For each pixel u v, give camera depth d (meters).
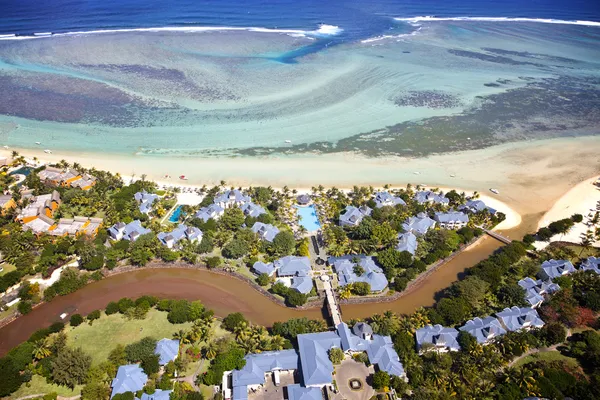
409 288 146.12
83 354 112.88
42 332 121.38
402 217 173.62
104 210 180.00
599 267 149.88
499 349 119.00
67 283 140.50
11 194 184.38
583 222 182.75
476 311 131.25
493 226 180.12
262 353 115.00
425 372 110.50
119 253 152.88
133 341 122.00
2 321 129.38
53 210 180.00
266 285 144.12
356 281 142.50
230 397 106.75
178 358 115.06
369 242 157.62
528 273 148.50
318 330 122.88
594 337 120.94
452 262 160.50
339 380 110.56
